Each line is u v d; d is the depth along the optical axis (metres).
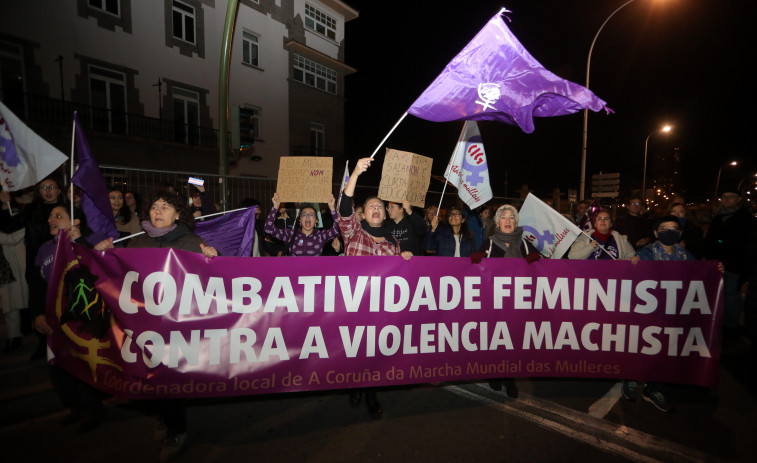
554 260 3.43
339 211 3.59
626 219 6.34
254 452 2.87
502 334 3.39
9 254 4.57
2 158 3.21
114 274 2.74
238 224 4.40
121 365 2.72
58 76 11.57
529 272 3.41
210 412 3.44
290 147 18.73
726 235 5.46
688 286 3.41
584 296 3.45
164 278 2.79
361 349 3.14
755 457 2.87
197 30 15.02
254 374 2.94
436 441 3.03
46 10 11.28
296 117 18.94
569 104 3.52
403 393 3.81
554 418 3.38
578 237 4.34
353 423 3.27
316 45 19.88
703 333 3.39
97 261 2.74
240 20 16.39
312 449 2.91
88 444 2.95
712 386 3.34
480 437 3.08
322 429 3.18
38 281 3.08
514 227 4.12
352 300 3.12
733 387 4.01
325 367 3.07
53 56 11.45
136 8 13.27
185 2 14.62
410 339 3.22
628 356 3.44
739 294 5.45
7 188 3.21
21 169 3.21
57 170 5.74
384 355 3.18
